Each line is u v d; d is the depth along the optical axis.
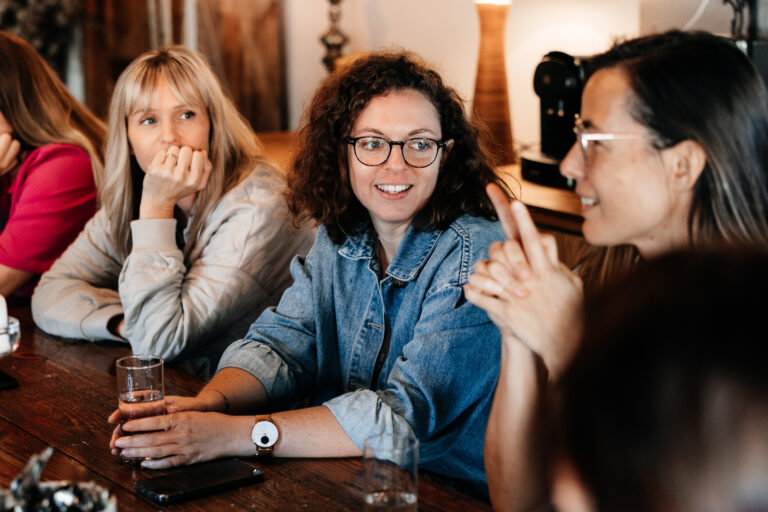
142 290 1.94
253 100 4.54
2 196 2.63
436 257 1.61
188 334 1.96
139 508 1.25
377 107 1.60
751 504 0.40
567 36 3.39
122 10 4.24
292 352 1.76
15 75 2.51
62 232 2.52
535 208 2.70
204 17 4.36
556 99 2.89
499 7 3.27
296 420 1.44
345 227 1.73
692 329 0.42
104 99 4.27
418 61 1.66
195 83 2.05
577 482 0.45
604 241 1.32
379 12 4.33
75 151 2.56
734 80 1.23
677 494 0.41
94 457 1.43
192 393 1.73
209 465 1.37
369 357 1.71
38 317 2.15
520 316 1.19
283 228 2.08
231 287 2.01
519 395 1.27
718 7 2.79
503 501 1.30
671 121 1.22
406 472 1.14
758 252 0.46
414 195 1.61
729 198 1.23
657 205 1.26
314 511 1.24
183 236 2.19
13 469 1.38
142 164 2.10
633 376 0.42
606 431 0.42
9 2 4.01
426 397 1.49
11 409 1.64
